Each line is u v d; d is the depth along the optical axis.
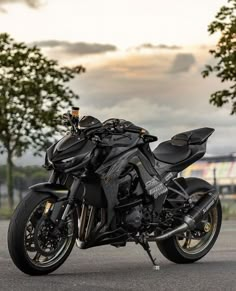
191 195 8.41
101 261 8.51
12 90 26.89
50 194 7.24
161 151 8.33
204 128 8.61
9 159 26.66
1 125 26.50
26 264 7.15
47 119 26.52
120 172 7.49
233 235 12.34
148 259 8.70
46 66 27.45
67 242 7.41
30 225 7.24
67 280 6.87
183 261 8.32
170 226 8.19
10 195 26.33
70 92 27.75
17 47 27.31
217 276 7.08
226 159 42.69
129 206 7.66
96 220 7.51
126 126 7.55
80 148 7.23
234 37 24.17
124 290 6.29
